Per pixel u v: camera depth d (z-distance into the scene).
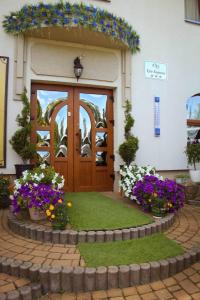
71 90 5.78
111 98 6.07
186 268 2.81
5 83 5.03
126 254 2.81
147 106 6.16
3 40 5.05
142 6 6.21
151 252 2.88
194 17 7.08
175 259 2.74
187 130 6.79
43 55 5.35
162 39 6.39
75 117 5.79
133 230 3.26
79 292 2.45
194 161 5.84
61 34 5.22
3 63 5.03
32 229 3.22
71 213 3.78
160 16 6.40
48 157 5.56
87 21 5.02
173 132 6.40
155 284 2.55
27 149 4.88
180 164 6.44
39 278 2.46
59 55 5.46
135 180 4.61
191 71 6.70
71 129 5.76
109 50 5.86
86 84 5.70
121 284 2.50
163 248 2.98
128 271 2.51
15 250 2.91
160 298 2.35
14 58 5.11
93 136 5.90
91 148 5.88
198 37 6.84
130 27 5.73
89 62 5.69
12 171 5.02
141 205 4.25
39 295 2.39
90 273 2.45
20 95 5.11
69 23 4.93
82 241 3.11
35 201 3.29
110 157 6.02
